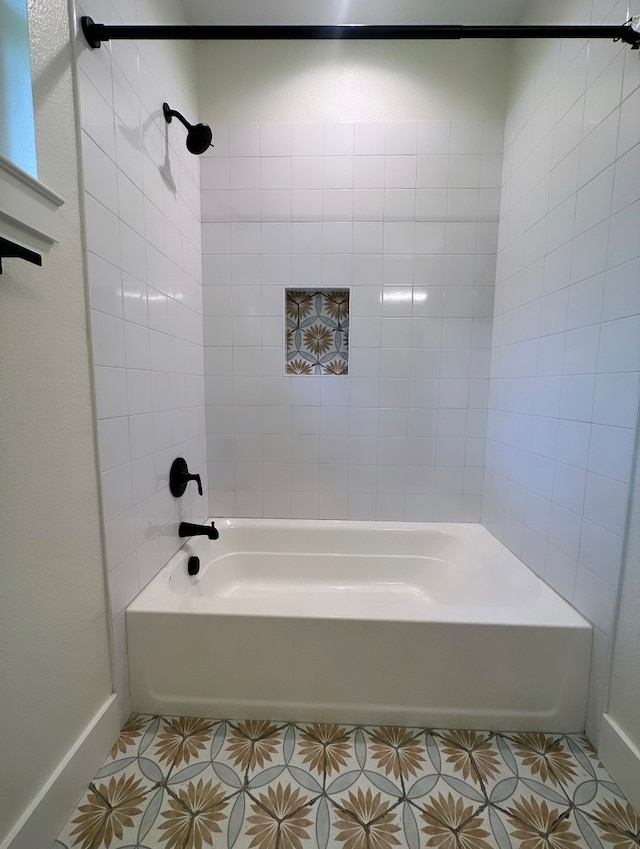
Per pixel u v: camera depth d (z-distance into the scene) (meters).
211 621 1.11
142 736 1.07
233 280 1.80
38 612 0.79
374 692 1.11
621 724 0.96
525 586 1.33
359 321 1.81
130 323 1.13
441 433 1.86
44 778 0.80
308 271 1.78
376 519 1.92
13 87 0.73
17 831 0.73
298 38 0.94
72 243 0.86
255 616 1.10
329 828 0.85
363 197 1.73
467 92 1.67
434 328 1.80
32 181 0.71
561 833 0.84
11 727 0.72
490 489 1.79
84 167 0.89
